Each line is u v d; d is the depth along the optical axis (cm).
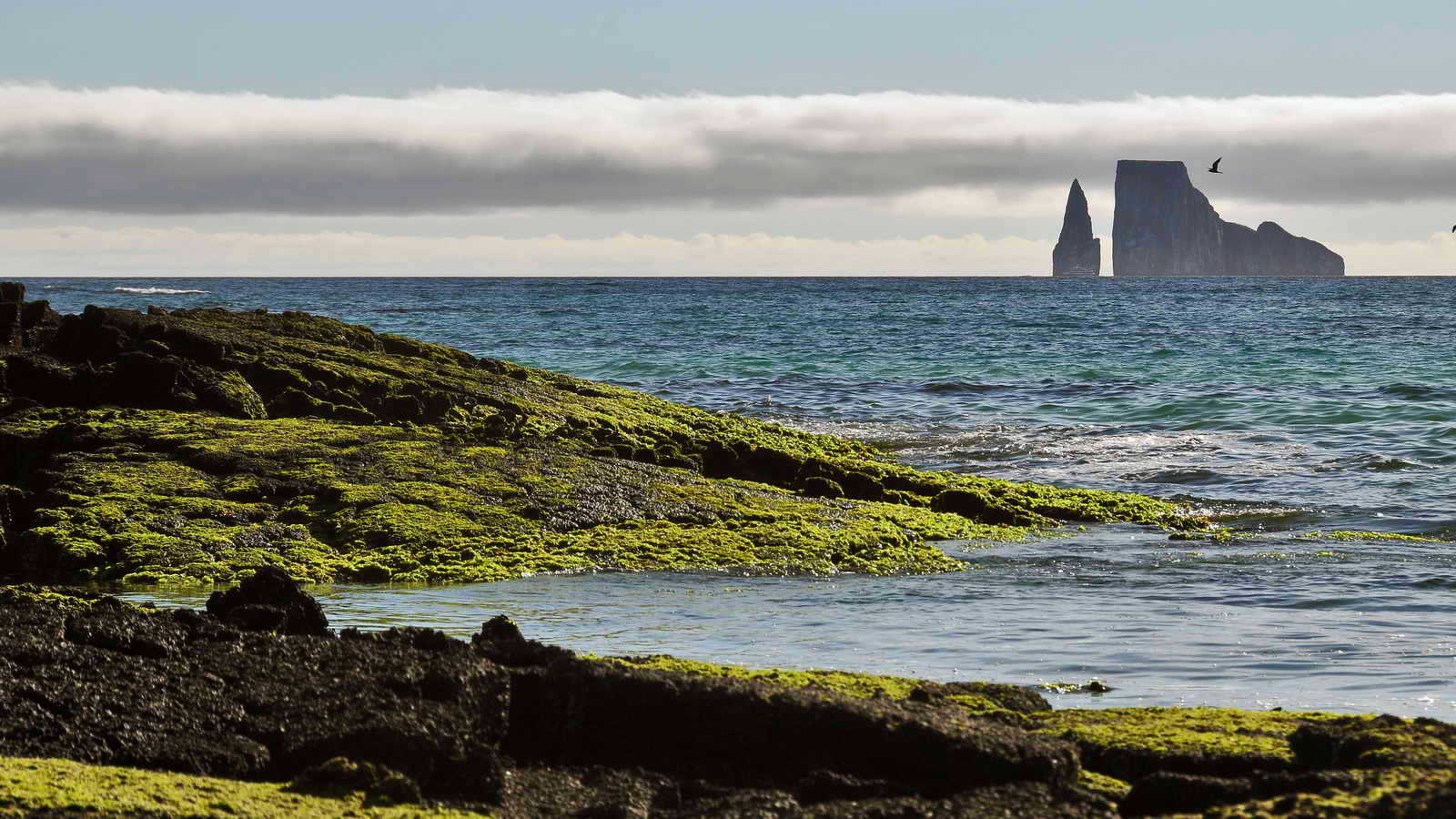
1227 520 5584
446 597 3781
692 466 5841
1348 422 8656
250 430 5512
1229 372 12256
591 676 1981
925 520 5194
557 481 5106
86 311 6594
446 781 1784
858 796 1769
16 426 5441
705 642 3186
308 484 4862
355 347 7806
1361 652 3086
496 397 6881
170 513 4497
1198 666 2942
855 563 4316
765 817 1641
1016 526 5319
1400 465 6838
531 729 1988
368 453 5278
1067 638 3241
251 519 4556
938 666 2933
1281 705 2589
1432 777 1656
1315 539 4953
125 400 5978
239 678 1959
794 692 1953
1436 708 2572
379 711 1867
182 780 1641
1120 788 1853
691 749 1934
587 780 1855
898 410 9900
